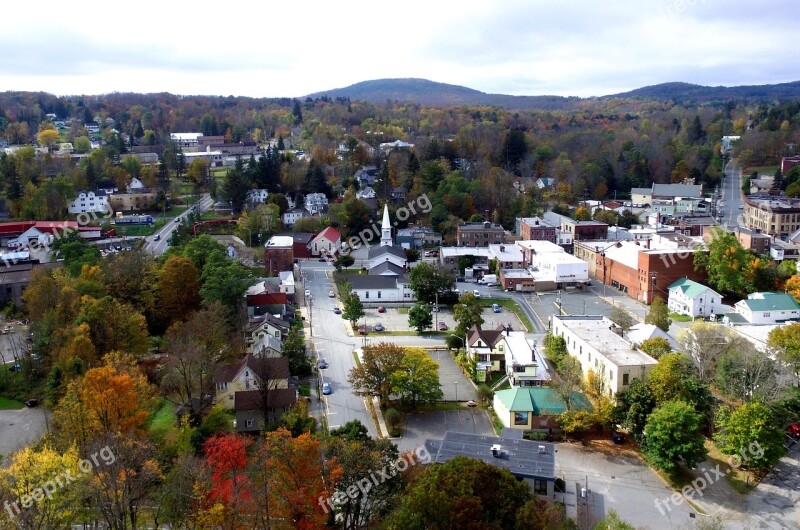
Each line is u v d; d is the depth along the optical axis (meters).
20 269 129.38
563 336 101.25
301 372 97.56
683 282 129.62
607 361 83.44
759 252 154.12
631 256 145.88
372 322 125.62
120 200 195.88
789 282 124.12
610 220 197.00
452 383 95.56
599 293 144.62
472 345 100.81
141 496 56.59
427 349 110.69
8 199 183.00
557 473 71.06
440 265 145.12
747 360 82.50
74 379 77.31
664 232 172.62
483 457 65.62
